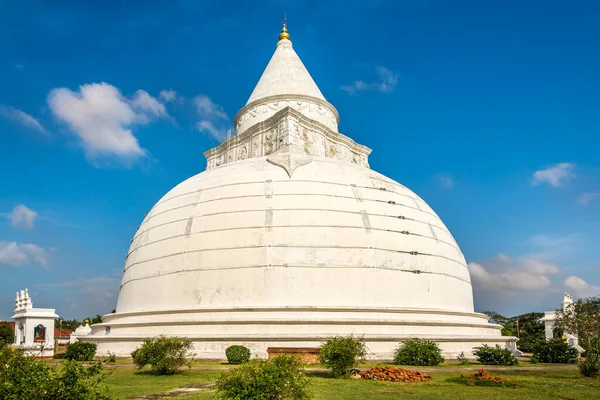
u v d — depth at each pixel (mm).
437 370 25875
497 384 20188
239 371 13883
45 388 10133
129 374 23875
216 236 33781
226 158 47219
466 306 38969
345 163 41188
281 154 38781
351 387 19281
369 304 32344
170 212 37688
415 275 34938
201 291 32500
